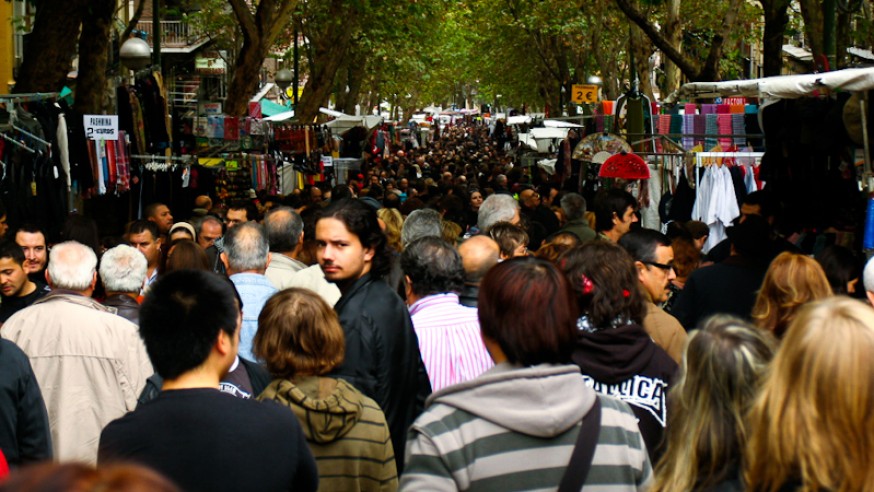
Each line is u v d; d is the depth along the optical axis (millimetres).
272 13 20812
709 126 14430
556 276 3143
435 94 88438
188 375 3211
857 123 7617
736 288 6125
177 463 3020
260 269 5938
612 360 3924
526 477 2938
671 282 7191
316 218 4875
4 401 4379
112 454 3047
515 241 6969
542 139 28375
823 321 2355
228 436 3068
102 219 14000
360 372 4562
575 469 2957
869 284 4719
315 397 3977
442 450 2949
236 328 3322
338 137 28172
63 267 5262
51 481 1205
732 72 31938
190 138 16781
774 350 2852
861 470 2279
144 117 14273
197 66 39062
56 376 5035
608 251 4113
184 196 15727
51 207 10586
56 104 11188
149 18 38500
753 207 8719
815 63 11836
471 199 14641
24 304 6711
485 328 3176
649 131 14203
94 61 13609
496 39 42031
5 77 24297
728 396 2781
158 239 8742
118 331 5184
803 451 2326
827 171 8617
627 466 3035
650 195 13242
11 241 6648
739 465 2746
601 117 18016
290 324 4012
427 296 5191
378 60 39188
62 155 10789
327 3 27578
